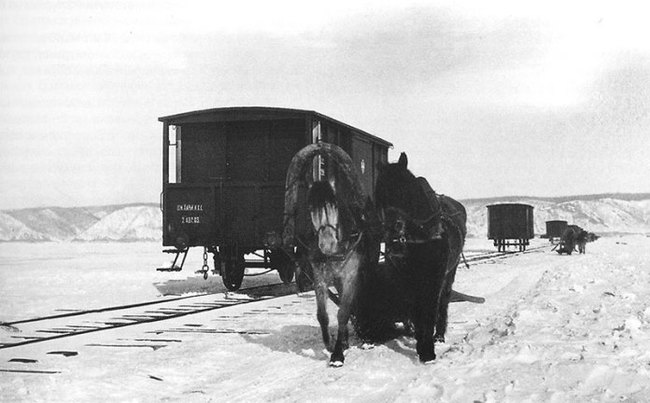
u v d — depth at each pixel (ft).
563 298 42.86
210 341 34.94
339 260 27.76
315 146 29.84
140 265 120.47
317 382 24.41
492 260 117.60
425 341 27.66
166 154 61.82
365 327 32.40
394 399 21.11
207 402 22.49
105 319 44.98
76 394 23.77
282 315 45.50
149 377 26.48
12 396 23.35
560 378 21.45
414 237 27.61
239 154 61.77
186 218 60.75
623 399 18.67
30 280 82.94
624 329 28.22
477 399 19.90
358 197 29.27
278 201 58.80
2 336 37.63
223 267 63.46
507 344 27.22
